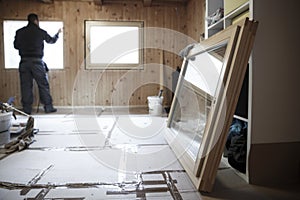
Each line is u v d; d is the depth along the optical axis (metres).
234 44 1.56
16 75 4.84
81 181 1.63
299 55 1.61
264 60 1.59
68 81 4.96
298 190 1.52
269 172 1.64
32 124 2.78
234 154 1.74
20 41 4.25
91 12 4.90
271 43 1.59
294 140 1.64
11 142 2.39
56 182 1.61
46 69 4.51
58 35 4.58
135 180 1.65
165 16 5.04
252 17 1.58
